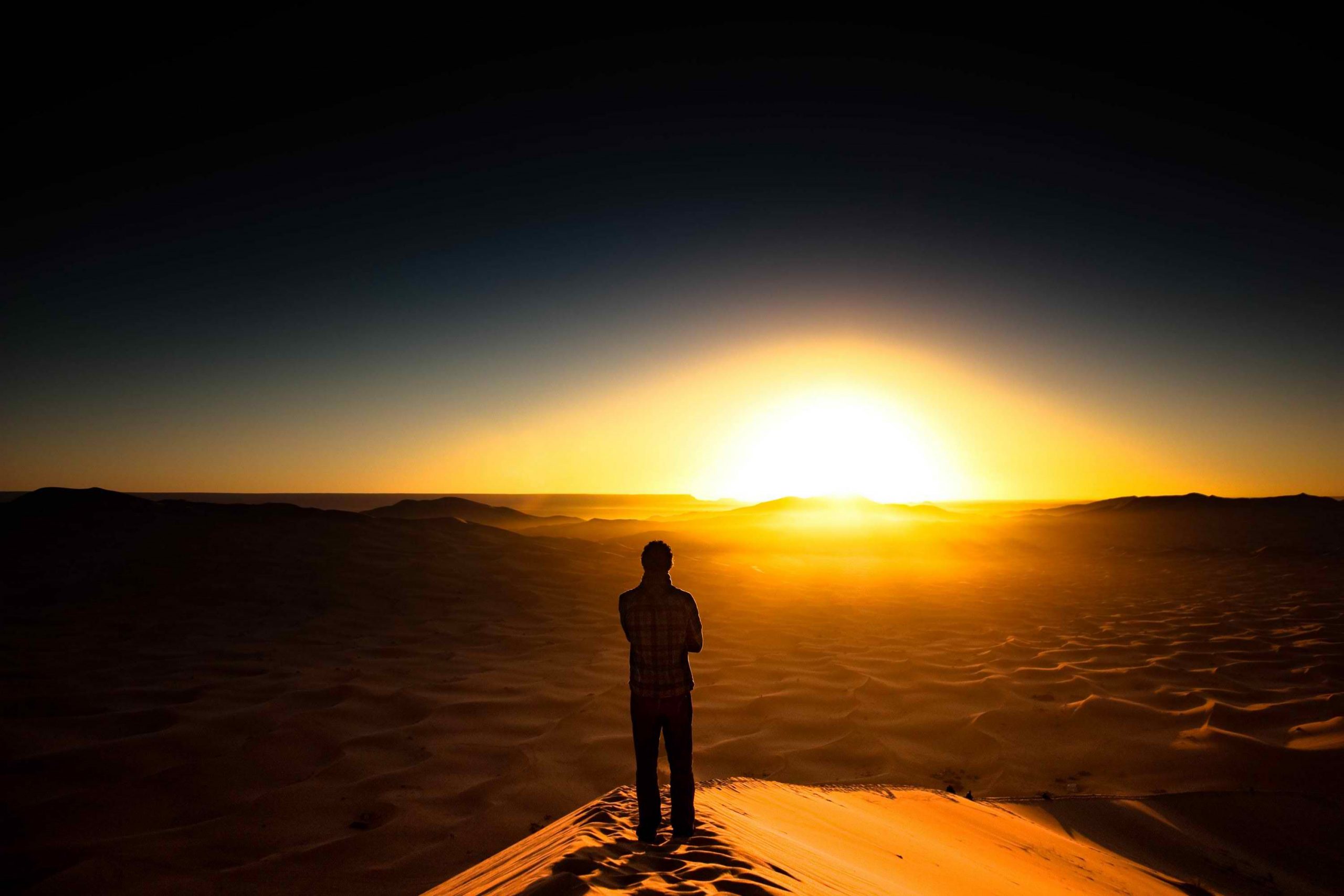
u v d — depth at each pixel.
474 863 8.27
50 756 10.65
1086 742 13.84
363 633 22.05
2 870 7.71
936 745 13.82
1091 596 37.78
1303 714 14.34
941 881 6.18
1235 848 10.05
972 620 29.03
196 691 14.70
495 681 16.86
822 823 7.42
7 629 19.84
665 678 4.97
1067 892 7.06
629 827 5.25
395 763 11.49
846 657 21.25
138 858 8.04
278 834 8.90
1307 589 38.66
